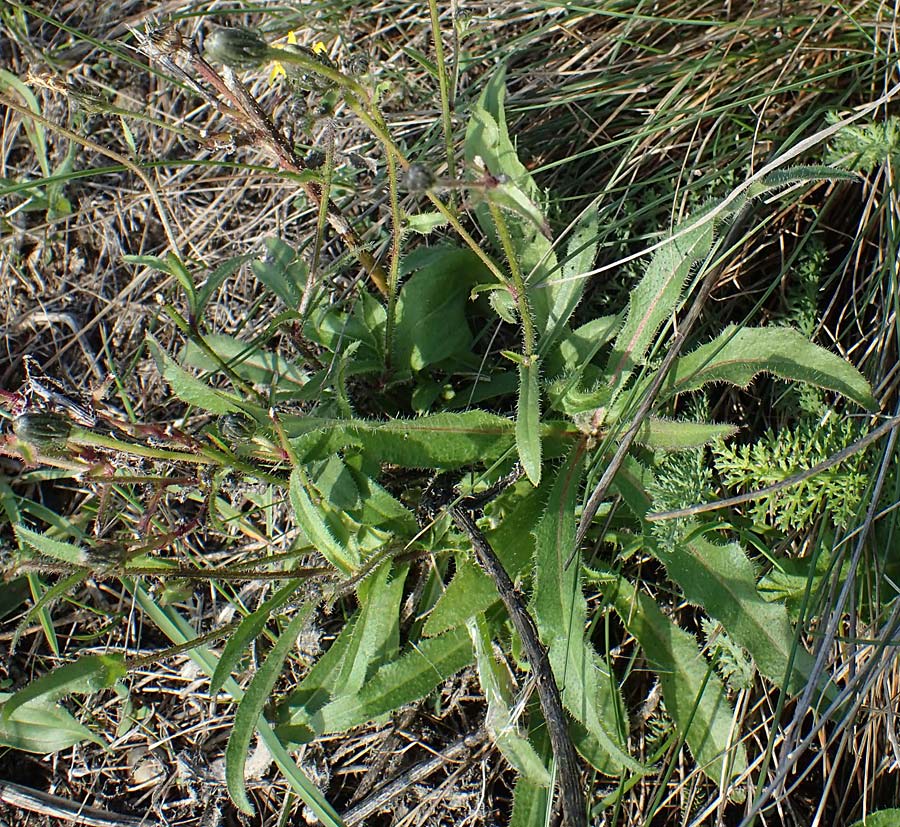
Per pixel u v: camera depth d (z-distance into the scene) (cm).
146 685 264
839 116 246
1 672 265
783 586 220
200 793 253
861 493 211
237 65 157
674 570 209
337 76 168
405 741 246
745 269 262
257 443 207
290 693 236
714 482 241
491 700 217
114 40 337
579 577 201
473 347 270
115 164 324
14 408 194
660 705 230
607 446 215
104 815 253
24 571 176
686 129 275
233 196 315
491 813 237
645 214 268
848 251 258
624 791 219
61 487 286
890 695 208
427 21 311
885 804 215
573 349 241
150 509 201
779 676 198
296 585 213
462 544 225
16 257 317
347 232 232
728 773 211
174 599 237
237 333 296
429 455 218
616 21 297
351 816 239
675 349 207
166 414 294
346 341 254
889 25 260
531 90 298
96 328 311
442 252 262
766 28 277
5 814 255
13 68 335
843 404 236
